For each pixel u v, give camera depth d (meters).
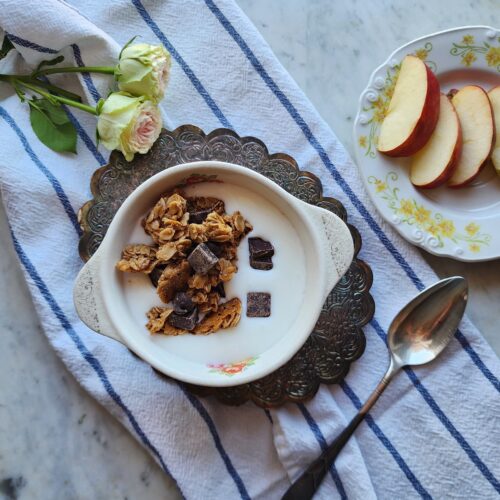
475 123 0.46
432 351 0.46
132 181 0.44
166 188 0.42
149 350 0.40
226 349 0.42
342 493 0.46
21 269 0.45
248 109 0.47
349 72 0.49
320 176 0.47
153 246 0.42
